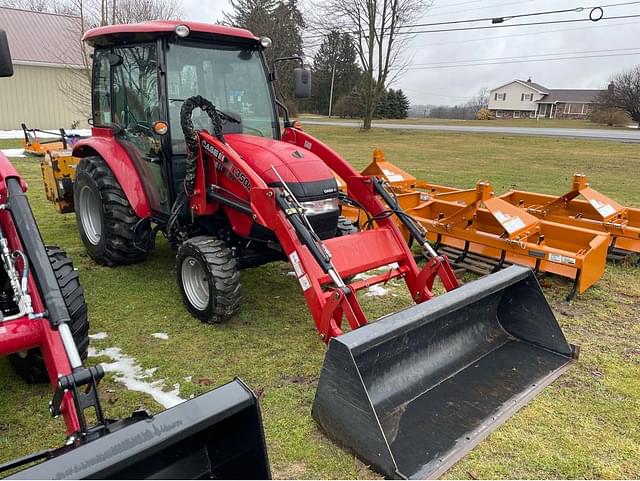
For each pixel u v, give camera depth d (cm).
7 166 284
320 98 5353
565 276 481
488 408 307
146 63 441
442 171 1340
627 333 424
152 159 444
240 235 417
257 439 205
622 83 4416
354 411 262
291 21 3062
